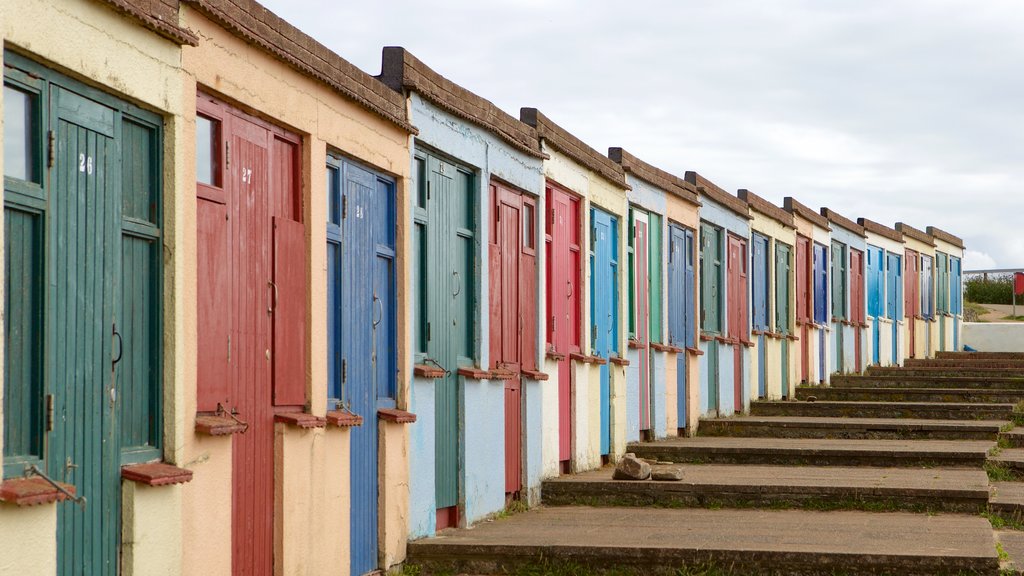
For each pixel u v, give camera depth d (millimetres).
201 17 6762
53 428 5555
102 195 5969
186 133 6602
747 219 20594
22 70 5375
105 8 5844
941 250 32406
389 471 9406
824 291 24656
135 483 6113
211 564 6840
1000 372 23703
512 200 12148
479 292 11203
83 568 5773
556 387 13188
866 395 20828
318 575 8242
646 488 12445
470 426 10992
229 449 7016
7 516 5145
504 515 11711
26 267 5438
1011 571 9094
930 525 10906
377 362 9352
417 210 10000
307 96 8078
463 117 10727
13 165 5355
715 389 18859
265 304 7629
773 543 9805
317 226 8227
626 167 15445
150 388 6414
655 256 16750
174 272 6465
